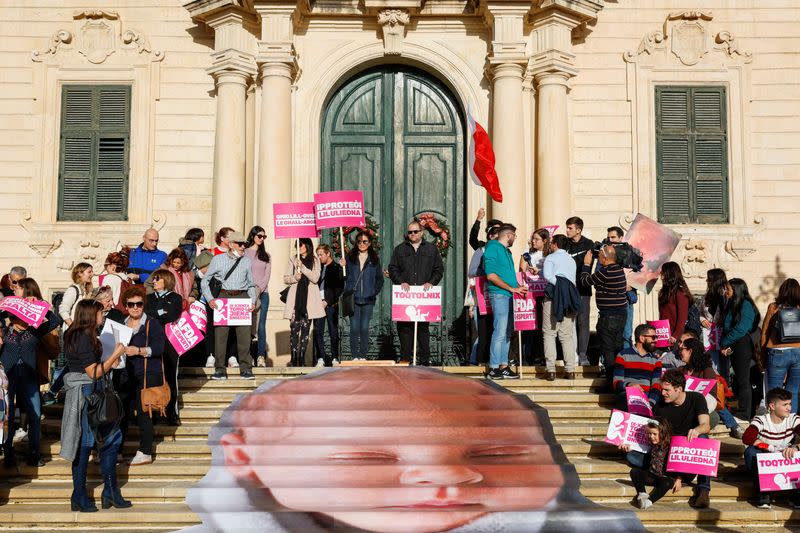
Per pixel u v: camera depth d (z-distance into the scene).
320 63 14.33
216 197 13.69
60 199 14.34
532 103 14.20
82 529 7.59
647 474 8.26
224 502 7.95
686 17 14.53
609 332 10.33
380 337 14.20
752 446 8.49
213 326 11.16
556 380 10.46
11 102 14.40
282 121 13.67
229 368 11.01
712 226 14.23
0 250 14.16
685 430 8.30
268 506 7.84
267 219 13.47
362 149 14.62
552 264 10.52
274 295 13.26
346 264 11.56
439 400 9.52
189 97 14.41
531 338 11.39
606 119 14.46
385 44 14.25
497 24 13.77
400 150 14.59
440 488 7.95
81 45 14.48
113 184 14.34
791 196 14.34
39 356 9.12
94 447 8.83
